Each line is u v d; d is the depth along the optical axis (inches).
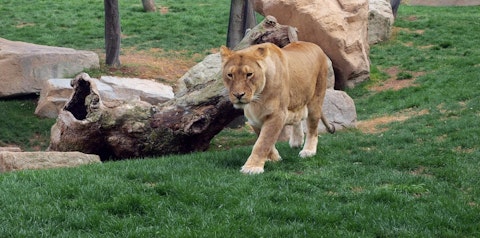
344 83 970.7
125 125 562.9
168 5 1471.5
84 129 562.3
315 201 350.9
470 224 325.1
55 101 806.5
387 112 796.6
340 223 323.9
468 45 1117.7
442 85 874.1
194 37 1193.4
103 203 332.8
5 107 836.0
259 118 411.2
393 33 1221.7
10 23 1234.6
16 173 406.9
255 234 300.7
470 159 467.5
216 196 348.2
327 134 652.1
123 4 1456.7
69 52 909.8
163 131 566.9
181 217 318.3
